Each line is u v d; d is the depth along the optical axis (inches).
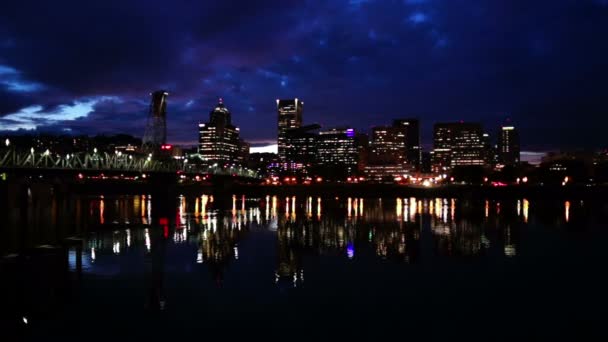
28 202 2012.8
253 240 2674.7
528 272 1743.4
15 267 1750.7
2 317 1218.0
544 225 3503.9
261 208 5895.7
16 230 1913.1
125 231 3120.1
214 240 2672.2
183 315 1244.5
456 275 1696.6
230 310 1294.3
